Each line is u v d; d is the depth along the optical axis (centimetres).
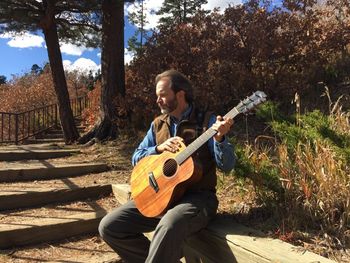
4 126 1258
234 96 650
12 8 872
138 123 785
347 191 310
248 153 387
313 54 648
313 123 359
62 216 465
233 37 668
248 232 298
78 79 2023
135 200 316
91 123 1076
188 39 696
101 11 869
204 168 309
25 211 485
